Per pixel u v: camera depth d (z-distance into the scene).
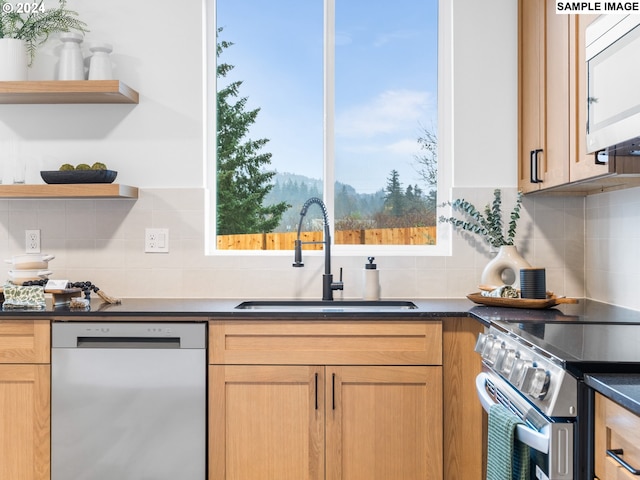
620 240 2.50
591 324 1.94
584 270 2.87
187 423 2.30
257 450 2.31
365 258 2.90
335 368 2.31
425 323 2.31
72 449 2.32
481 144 2.90
